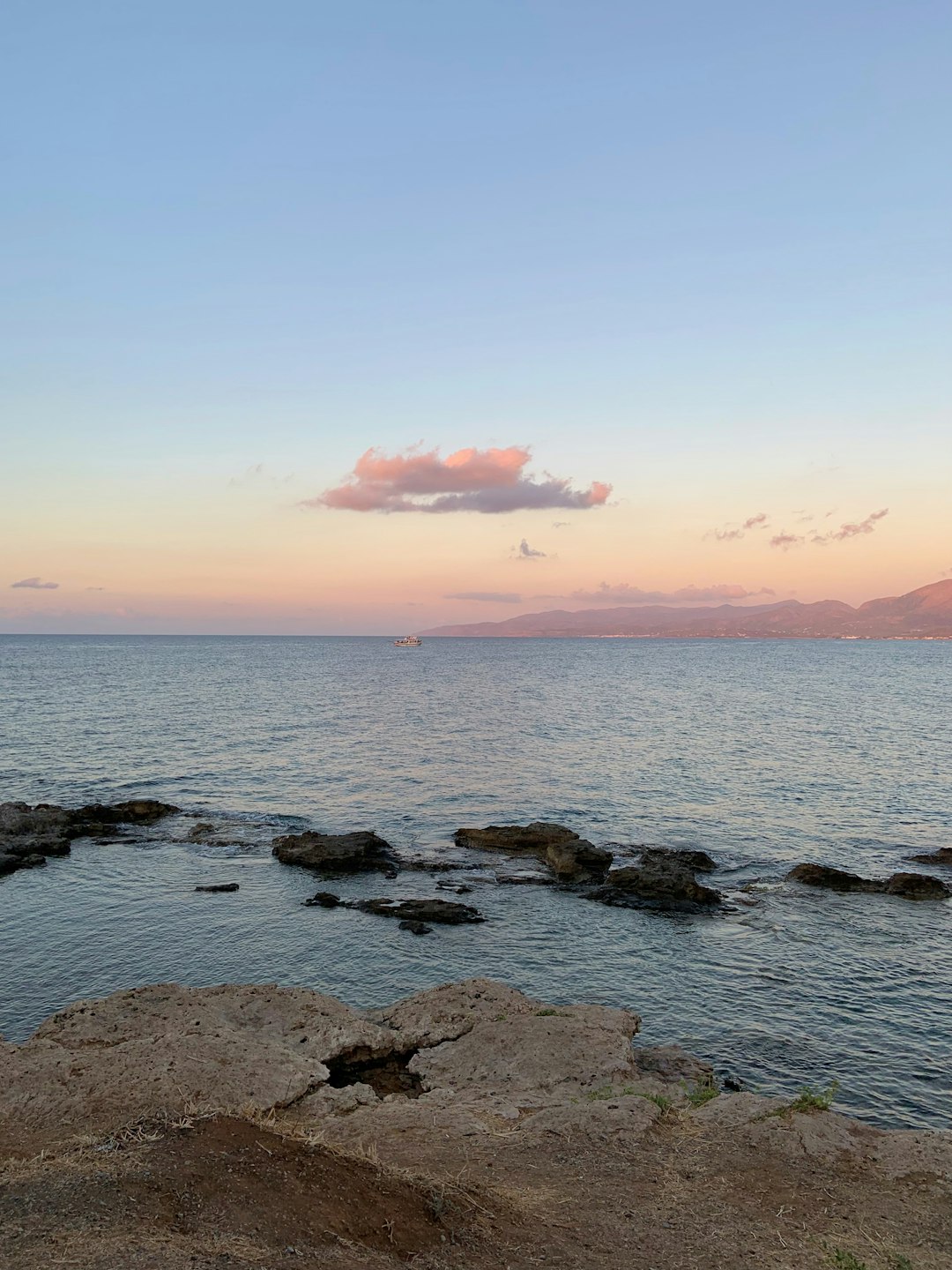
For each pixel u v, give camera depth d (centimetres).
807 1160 973
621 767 4750
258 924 2342
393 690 10475
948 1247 798
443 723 6769
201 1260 602
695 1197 881
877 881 2706
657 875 2653
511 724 6725
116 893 2602
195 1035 1283
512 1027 1432
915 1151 995
